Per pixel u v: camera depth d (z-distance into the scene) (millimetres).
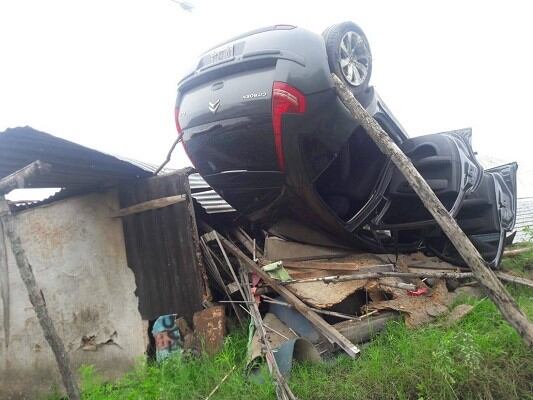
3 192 3365
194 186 7109
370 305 4754
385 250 6152
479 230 6352
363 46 4988
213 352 4715
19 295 5590
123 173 5207
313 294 4652
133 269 5379
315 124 4570
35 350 5520
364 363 3873
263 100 4473
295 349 4246
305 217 5523
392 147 3938
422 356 3773
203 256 5473
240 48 4688
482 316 4598
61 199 5594
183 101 5305
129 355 5301
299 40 4469
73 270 5508
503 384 3559
